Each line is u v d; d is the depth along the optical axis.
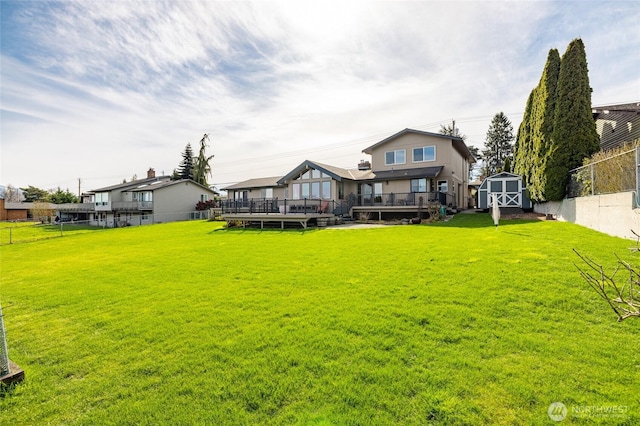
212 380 3.21
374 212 21.77
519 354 3.34
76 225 39.72
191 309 5.39
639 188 7.44
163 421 2.66
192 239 15.68
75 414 2.83
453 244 9.26
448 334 3.87
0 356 3.37
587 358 3.19
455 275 6.12
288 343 3.90
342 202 21.94
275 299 5.61
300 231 16.05
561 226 10.93
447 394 2.78
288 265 8.22
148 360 3.71
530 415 2.48
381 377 3.07
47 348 4.20
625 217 7.91
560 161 12.56
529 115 18.47
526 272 5.86
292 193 23.97
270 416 2.65
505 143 51.94
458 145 24.16
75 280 8.21
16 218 50.44
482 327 4.00
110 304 5.98
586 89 12.30
